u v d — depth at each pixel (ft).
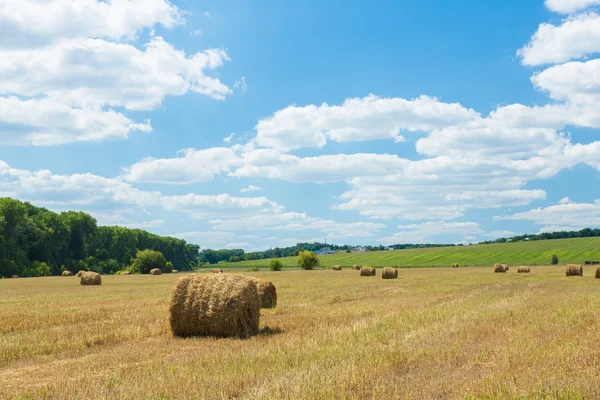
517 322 50.98
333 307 73.77
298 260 318.65
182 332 52.95
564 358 33.88
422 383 28.73
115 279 213.66
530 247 430.61
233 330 50.96
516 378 29.01
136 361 37.83
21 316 64.90
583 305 64.95
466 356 35.50
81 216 398.62
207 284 52.90
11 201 319.27
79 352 42.24
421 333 44.98
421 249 519.60
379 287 116.47
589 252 378.53
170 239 565.12
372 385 28.60
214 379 30.45
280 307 75.77
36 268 321.32
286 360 35.32
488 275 175.83
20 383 31.76
